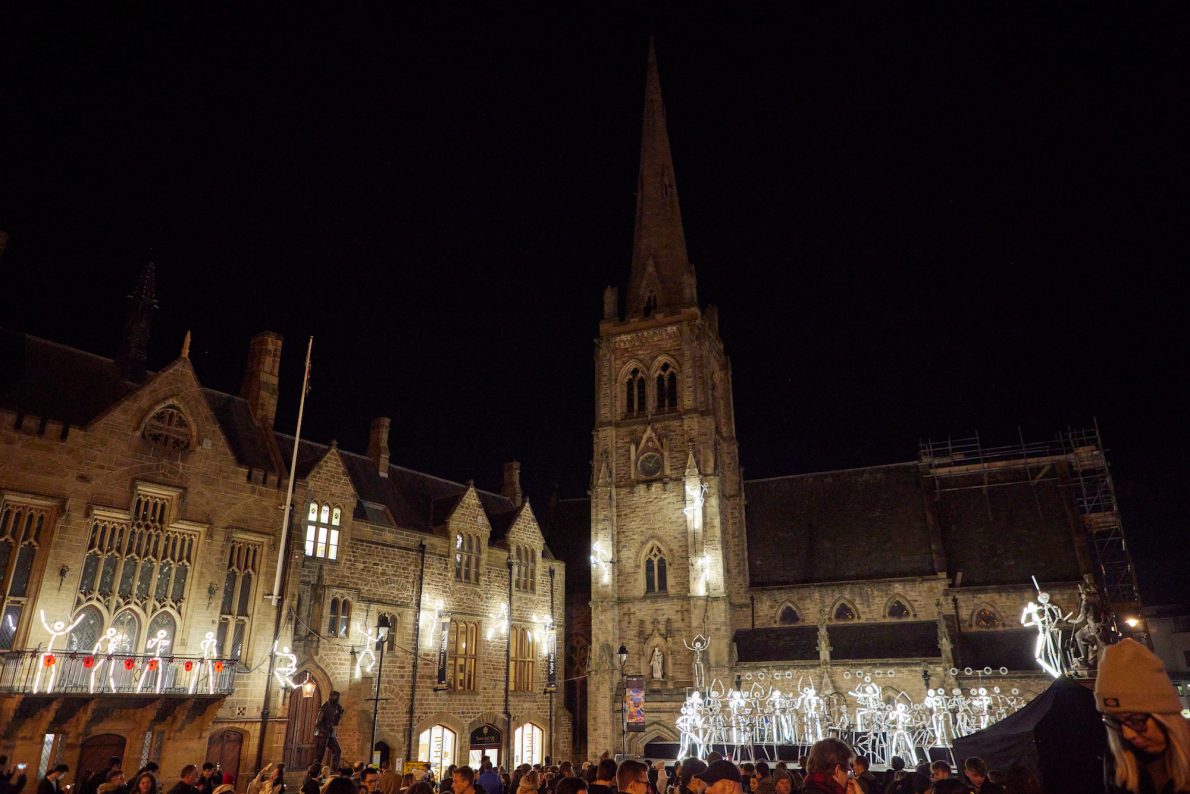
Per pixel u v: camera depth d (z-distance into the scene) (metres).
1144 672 4.92
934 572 67.06
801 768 22.25
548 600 66.38
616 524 71.81
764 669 63.22
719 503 68.75
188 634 42.09
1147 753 4.73
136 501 41.78
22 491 37.94
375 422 64.31
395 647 52.72
